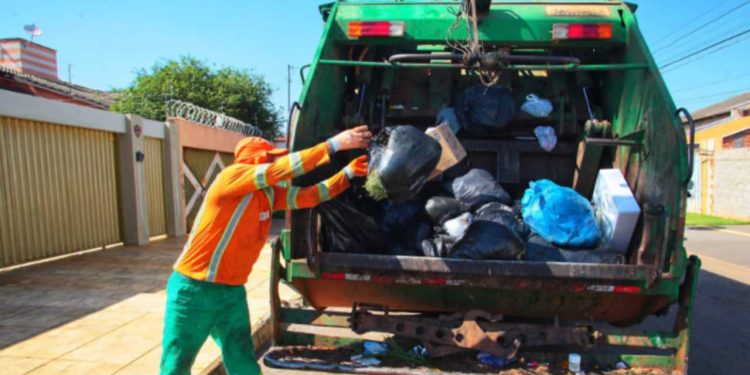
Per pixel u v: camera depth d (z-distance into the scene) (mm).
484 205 3344
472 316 2994
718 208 19391
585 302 3023
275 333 3117
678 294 2857
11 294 5340
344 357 3066
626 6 3746
